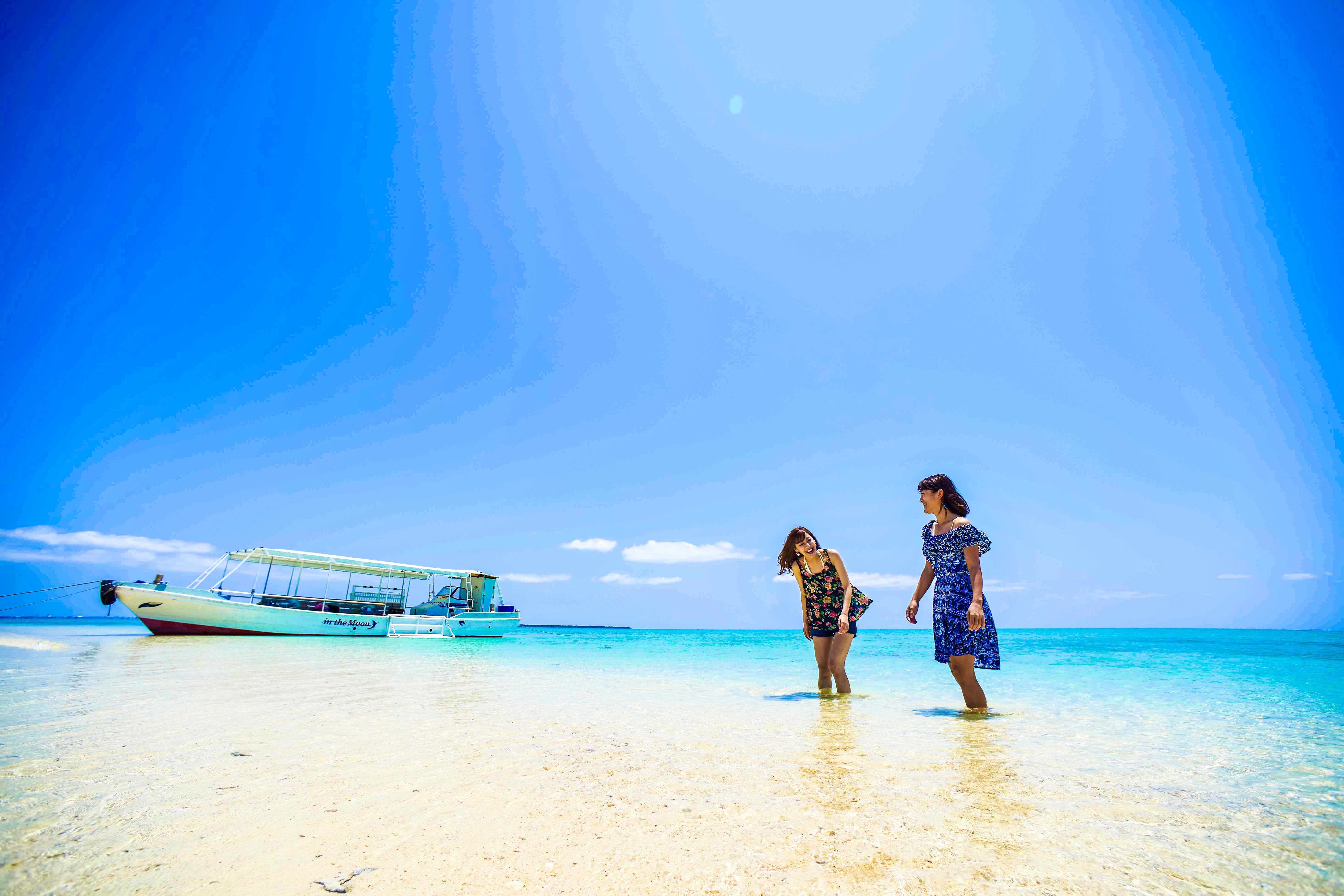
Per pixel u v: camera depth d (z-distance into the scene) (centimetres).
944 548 466
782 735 360
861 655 1462
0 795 223
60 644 1479
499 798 227
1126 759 293
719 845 179
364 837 186
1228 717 440
